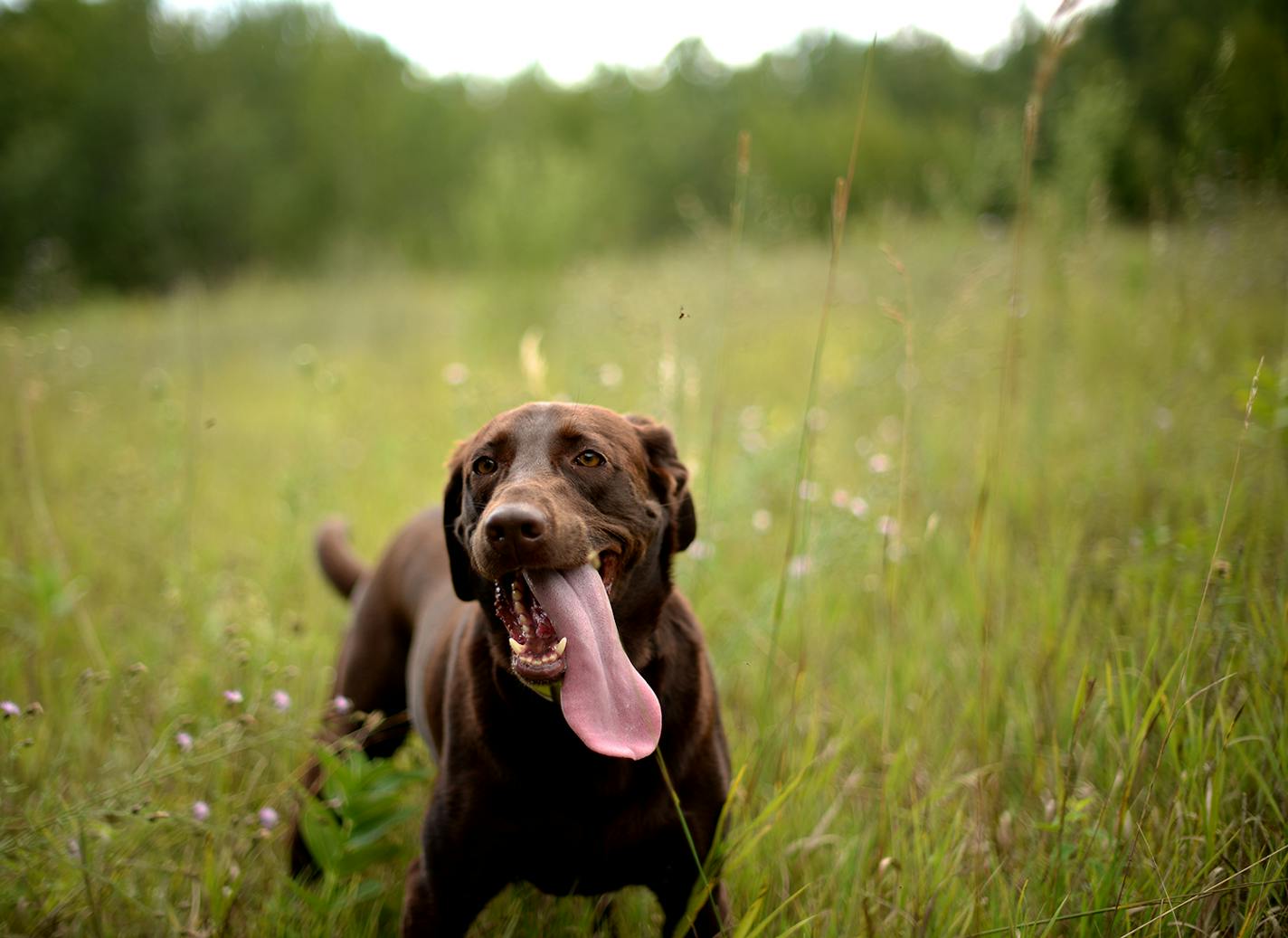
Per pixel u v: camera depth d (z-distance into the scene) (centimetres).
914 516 490
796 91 3516
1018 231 359
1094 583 394
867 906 268
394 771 285
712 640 410
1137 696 293
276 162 3153
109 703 381
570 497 246
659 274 939
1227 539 355
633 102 3603
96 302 2230
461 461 290
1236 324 611
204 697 391
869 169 2031
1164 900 237
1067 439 558
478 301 1048
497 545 226
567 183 1115
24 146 3103
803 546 408
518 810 252
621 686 225
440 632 305
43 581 438
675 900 265
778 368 775
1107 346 677
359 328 1295
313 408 809
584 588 234
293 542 494
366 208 3055
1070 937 253
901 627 412
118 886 267
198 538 580
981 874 275
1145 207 786
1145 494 468
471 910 263
